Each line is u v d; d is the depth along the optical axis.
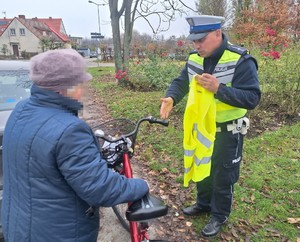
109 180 1.43
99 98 9.45
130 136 2.21
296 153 4.57
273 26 10.52
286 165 4.20
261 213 3.17
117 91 10.47
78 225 1.50
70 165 1.34
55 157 1.35
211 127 2.37
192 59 2.61
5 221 1.61
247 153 4.61
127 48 11.83
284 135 5.28
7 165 1.55
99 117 7.00
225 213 2.76
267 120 5.93
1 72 3.50
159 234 2.94
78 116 1.54
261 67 6.30
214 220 2.80
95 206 1.48
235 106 2.28
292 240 2.79
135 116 6.72
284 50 6.66
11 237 1.55
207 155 2.41
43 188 1.42
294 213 3.16
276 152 4.65
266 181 3.79
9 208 1.57
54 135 1.34
